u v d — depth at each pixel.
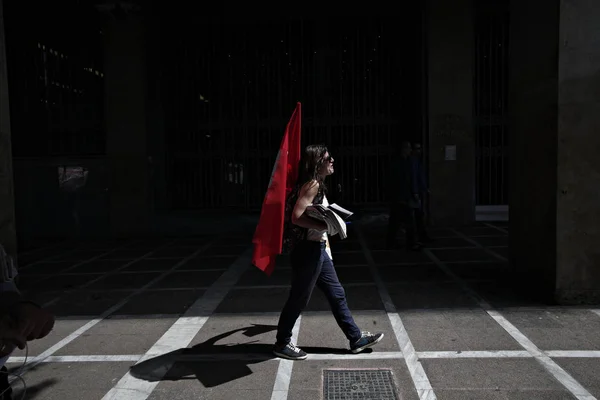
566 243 5.05
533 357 3.80
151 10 11.13
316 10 11.29
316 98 11.66
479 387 3.33
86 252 9.56
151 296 6.11
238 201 11.76
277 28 11.56
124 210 11.12
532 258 5.58
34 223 11.16
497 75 11.33
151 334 4.65
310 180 3.78
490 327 4.50
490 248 8.45
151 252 9.37
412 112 11.52
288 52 11.58
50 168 11.13
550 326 4.48
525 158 5.68
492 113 11.51
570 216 5.02
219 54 11.62
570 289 5.08
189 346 4.30
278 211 3.82
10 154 6.46
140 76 10.93
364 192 11.66
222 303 5.68
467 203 10.99
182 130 11.73
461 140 10.89
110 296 6.18
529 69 5.51
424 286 6.07
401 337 4.32
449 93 10.82
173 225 11.26
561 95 4.95
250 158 11.70
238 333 4.60
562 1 4.87
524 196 5.74
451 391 3.29
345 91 11.65
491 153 11.52
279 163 3.87
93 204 11.20
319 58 11.57
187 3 11.27
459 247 8.65
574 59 4.91
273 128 11.66
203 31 11.59
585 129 4.94
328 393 3.32
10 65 11.26
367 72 11.59
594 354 3.83
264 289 6.27
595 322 4.55
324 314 5.04
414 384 3.41
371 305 5.33
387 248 8.77
